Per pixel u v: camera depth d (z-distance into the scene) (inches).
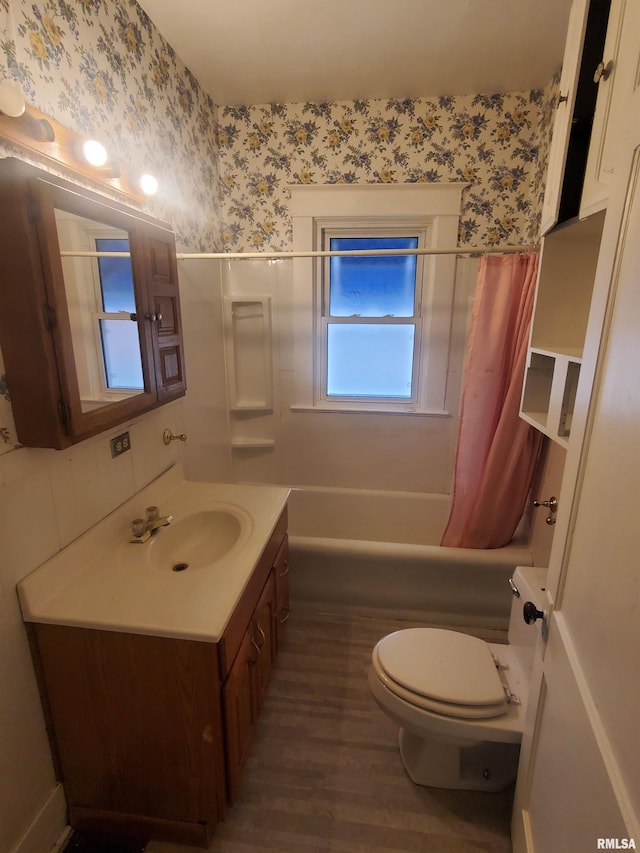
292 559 79.3
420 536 108.1
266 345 102.2
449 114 87.1
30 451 40.9
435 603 79.0
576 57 38.3
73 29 47.0
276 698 65.3
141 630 39.7
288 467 111.3
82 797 47.8
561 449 63.7
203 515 62.4
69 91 46.6
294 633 77.7
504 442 74.2
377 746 58.3
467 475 79.2
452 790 53.1
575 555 31.6
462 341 97.9
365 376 106.0
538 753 38.6
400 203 91.8
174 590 44.4
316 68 76.8
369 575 78.9
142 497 60.2
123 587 44.8
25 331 36.7
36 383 37.7
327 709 63.6
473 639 55.4
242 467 111.6
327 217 94.7
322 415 106.7
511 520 78.1
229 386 104.3
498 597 76.8
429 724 47.0
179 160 75.6
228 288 100.0
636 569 21.5
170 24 64.9
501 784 52.7
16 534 39.9
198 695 41.7
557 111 46.8
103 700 43.3
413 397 104.7
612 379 26.0
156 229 54.5
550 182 48.5
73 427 39.8
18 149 37.8
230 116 92.1
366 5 60.3
